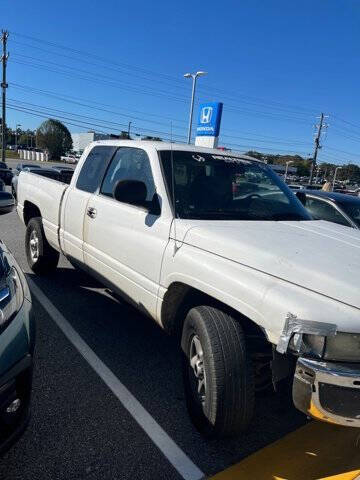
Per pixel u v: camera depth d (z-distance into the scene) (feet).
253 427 10.46
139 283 12.08
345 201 24.21
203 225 10.71
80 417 10.35
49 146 326.03
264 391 10.82
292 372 8.64
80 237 15.61
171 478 8.69
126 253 12.69
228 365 8.88
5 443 7.41
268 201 13.25
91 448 9.34
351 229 12.50
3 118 148.77
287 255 8.93
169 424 10.34
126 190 11.78
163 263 11.05
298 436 10.07
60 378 11.96
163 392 11.67
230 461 9.25
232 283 9.02
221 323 9.23
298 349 7.70
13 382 7.54
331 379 7.47
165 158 12.71
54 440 9.51
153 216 11.83
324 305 7.79
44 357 13.06
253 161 14.82
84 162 16.74
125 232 12.76
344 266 8.59
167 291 10.98
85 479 8.50
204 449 9.56
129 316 16.62
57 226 17.62
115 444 9.52
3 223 36.32
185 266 10.26
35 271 20.33
